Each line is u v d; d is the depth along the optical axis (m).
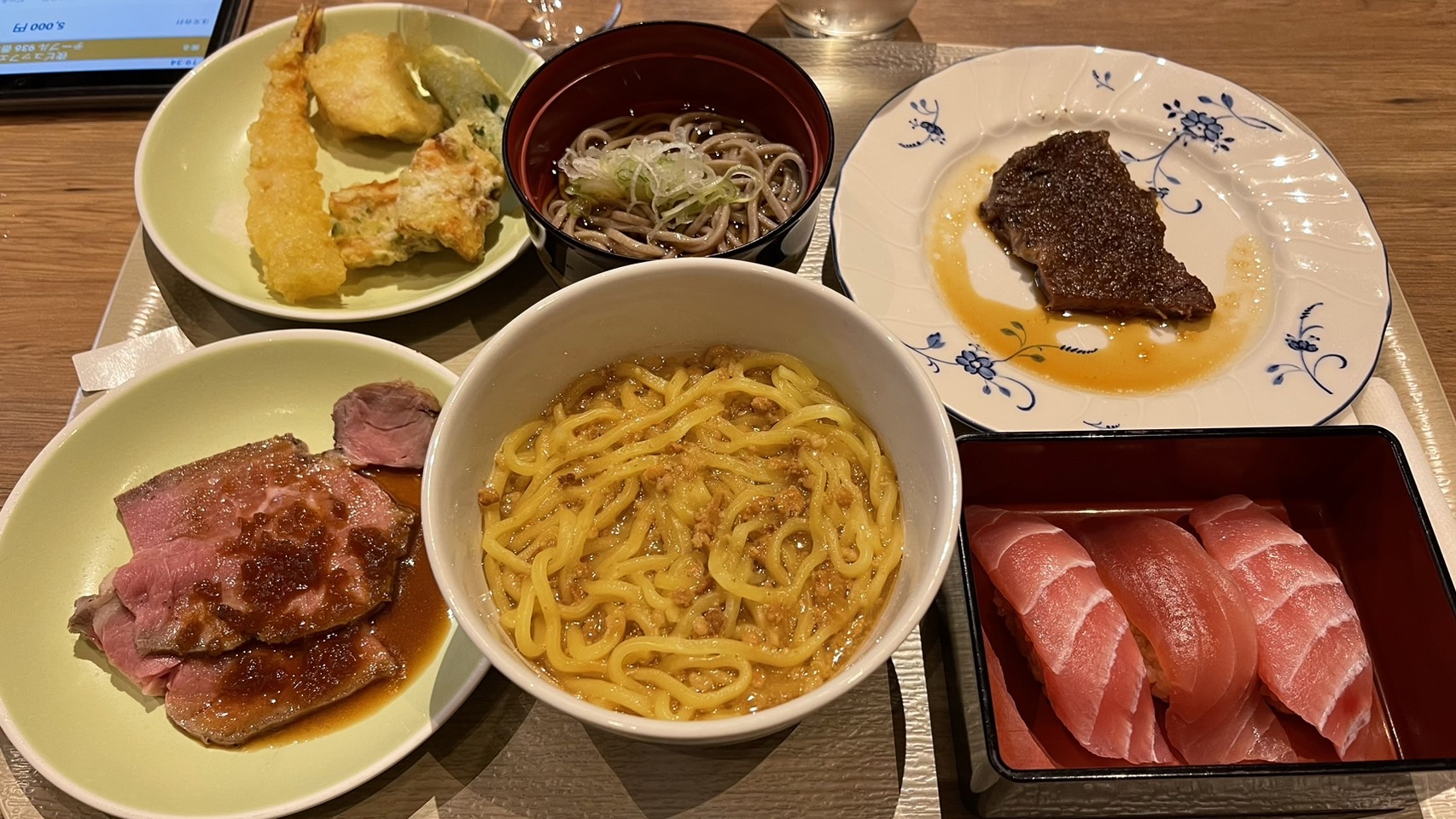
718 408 0.25
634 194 0.34
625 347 0.25
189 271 0.32
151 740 0.25
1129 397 0.32
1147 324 0.34
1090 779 0.21
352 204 0.35
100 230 0.37
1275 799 0.23
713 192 0.34
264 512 0.29
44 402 0.33
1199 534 0.29
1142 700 0.25
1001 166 0.38
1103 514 0.30
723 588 0.23
